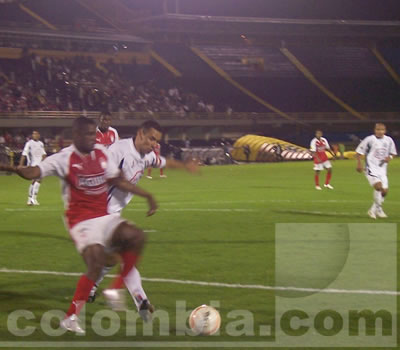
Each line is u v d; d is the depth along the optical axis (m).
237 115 47.47
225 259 8.77
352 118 50.59
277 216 13.76
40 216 14.19
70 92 43.81
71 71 45.84
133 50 51.59
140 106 45.72
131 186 5.63
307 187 21.67
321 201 16.95
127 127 44.34
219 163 39.38
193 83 51.81
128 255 5.43
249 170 31.95
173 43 54.88
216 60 54.78
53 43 47.56
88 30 49.97
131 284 5.42
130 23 53.59
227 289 6.95
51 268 8.23
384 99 54.00
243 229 11.79
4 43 45.03
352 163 37.09
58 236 11.12
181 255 9.11
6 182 26.08
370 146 13.16
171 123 44.69
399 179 24.86
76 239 5.49
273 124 48.66
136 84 48.59
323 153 20.95
